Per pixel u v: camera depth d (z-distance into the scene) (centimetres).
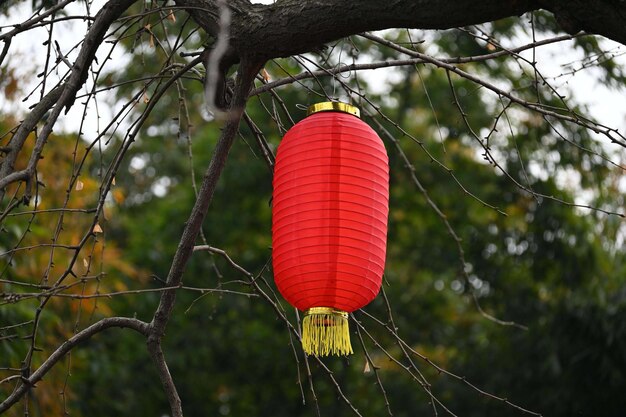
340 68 544
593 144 1333
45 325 994
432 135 1716
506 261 1681
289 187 464
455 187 1678
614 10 358
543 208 1546
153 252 1675
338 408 1677
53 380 988
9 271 945
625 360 1399
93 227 493
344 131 467
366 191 461
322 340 454
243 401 1716
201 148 1745
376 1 419
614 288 1440
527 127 1430
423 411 1650
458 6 398
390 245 1767
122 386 1602
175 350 1675
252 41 455
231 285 1684
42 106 484
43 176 1132
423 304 1764
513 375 1520
